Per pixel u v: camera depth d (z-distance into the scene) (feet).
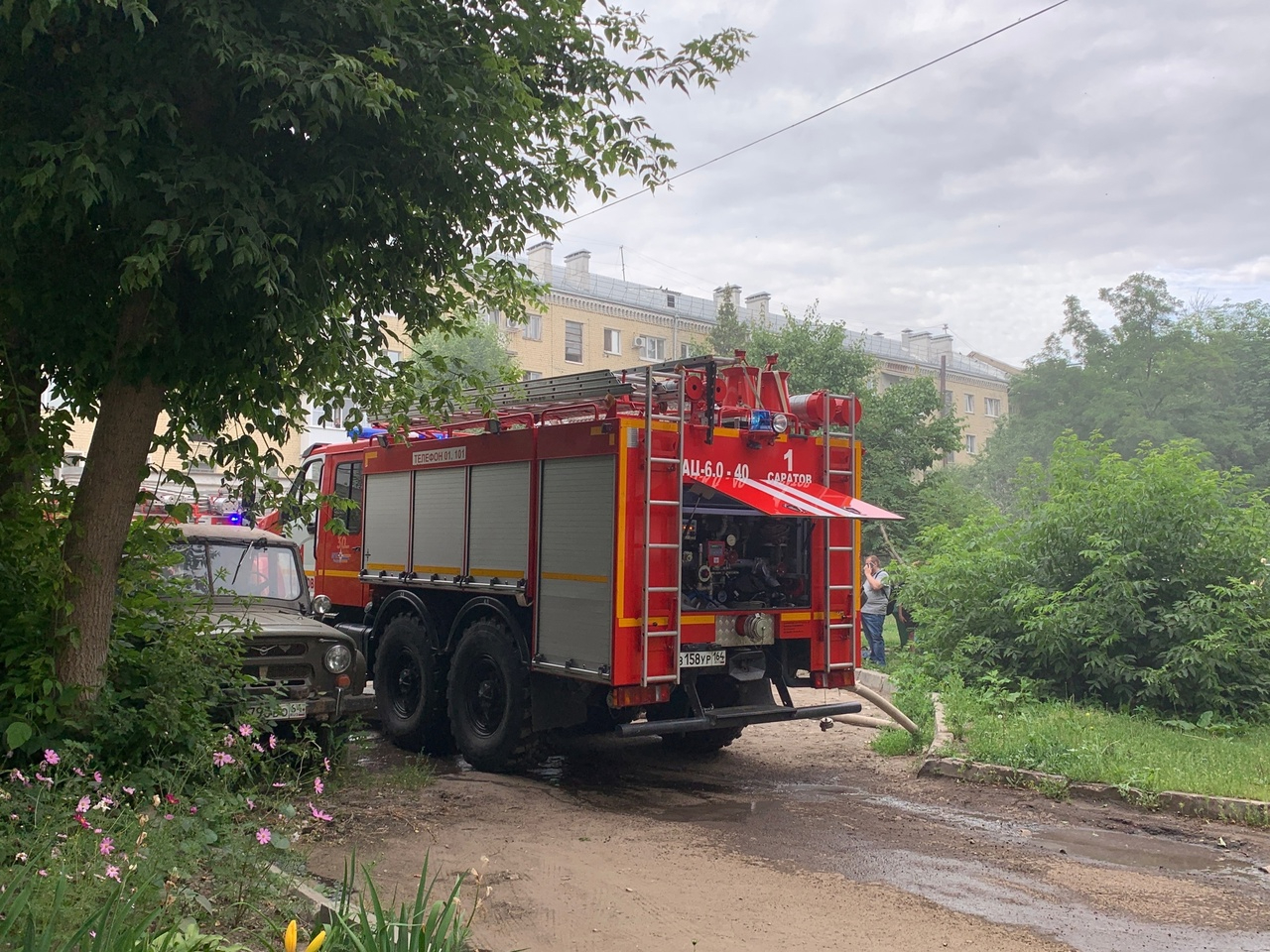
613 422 23.56
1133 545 34.71
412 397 23.56
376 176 17.60
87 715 17.75
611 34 22.16
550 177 20.93
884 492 86.02
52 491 19.13
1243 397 137.39
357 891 15.55
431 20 18.10
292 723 23.20
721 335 113.80
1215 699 31.71
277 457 20.25
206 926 13.06
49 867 12.56
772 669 27.02
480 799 23.24
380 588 32.65
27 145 15.21
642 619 23.35
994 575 37.70
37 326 18.20
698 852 19.61
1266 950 15.05
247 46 15.71
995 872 18.66
